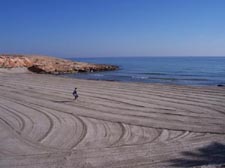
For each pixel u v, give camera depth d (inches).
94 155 440.5
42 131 565.3
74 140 513.3
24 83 1342.3
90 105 822.5
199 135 547.8
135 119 668.1
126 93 1038.4
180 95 1000.2
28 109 767.1
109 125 616.1
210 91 1086.4
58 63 2824.8
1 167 397.4
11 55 3053.6
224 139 522.0
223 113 732.0
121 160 421.1
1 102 869.2
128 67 3346.5
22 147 475.8
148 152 452.1
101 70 2773.1
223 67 3213.6
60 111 744.3
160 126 610.2
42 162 414.6
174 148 470.9
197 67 3233.3
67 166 401.1
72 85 1259.8
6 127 591.8
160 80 1772.9
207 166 373.1
